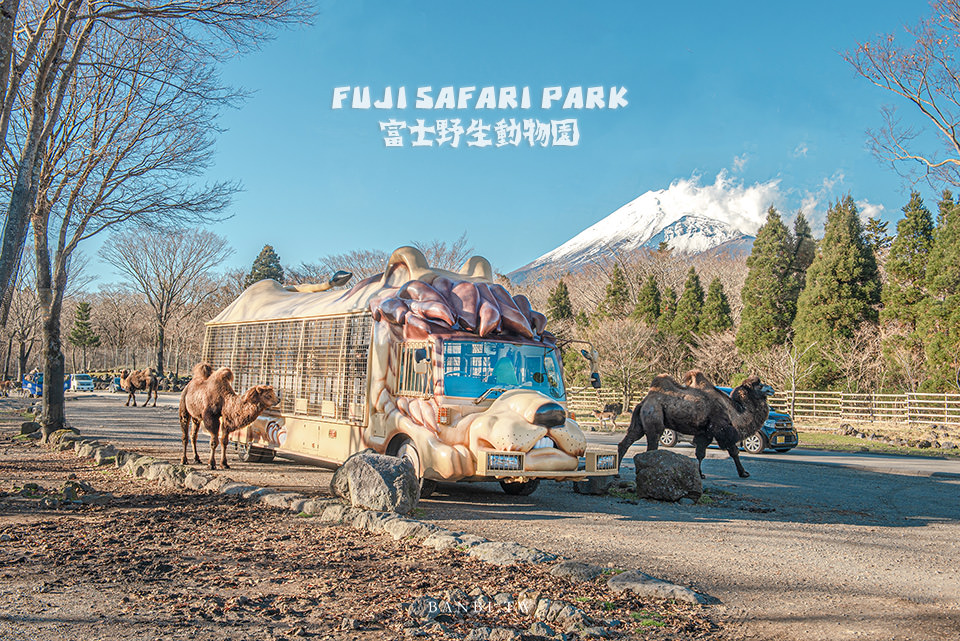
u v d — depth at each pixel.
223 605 5.09
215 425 12.70
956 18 21.02
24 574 5.79
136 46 16.55
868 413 32.84
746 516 9.66
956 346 30.89
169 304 65.94
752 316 43.50
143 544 6.92
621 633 4.70
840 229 38.81
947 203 38.22
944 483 14.31
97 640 4.36
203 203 17.67
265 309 14.22
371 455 8.65
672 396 13.34
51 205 17.16
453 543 6.80
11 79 10.98
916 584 6.11
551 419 9.05
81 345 87.94
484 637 4.52
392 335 10.34
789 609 5.30
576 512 9.57
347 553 6.66
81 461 13.45
